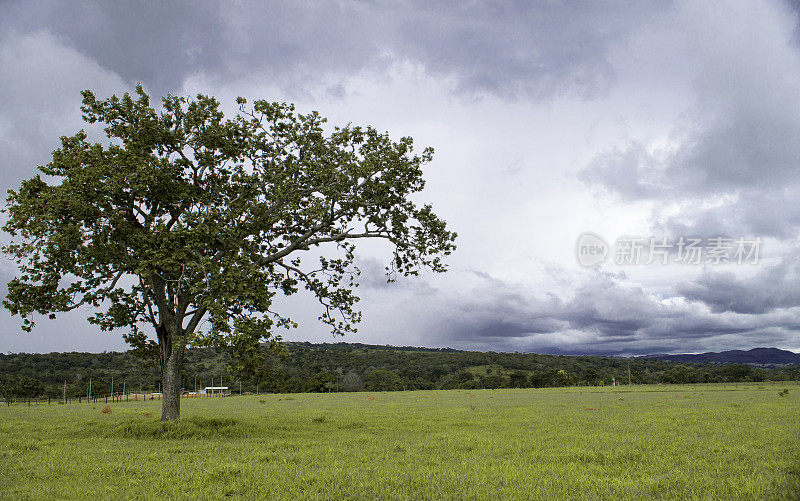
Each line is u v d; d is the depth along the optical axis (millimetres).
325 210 23656
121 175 21344
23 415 37438
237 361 20438
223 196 24188
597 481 10578
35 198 21375
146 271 20656
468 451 15523
